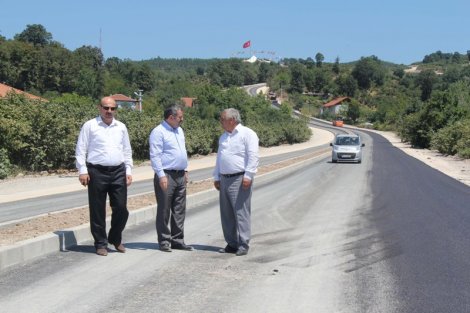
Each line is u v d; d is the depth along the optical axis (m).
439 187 18.25
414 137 55.12
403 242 9.03
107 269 7.04
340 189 17.69
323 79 171.00
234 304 5.69
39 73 75.38
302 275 6.88
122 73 104.50
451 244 8.88
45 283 6.35
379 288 6.32
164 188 8.05
